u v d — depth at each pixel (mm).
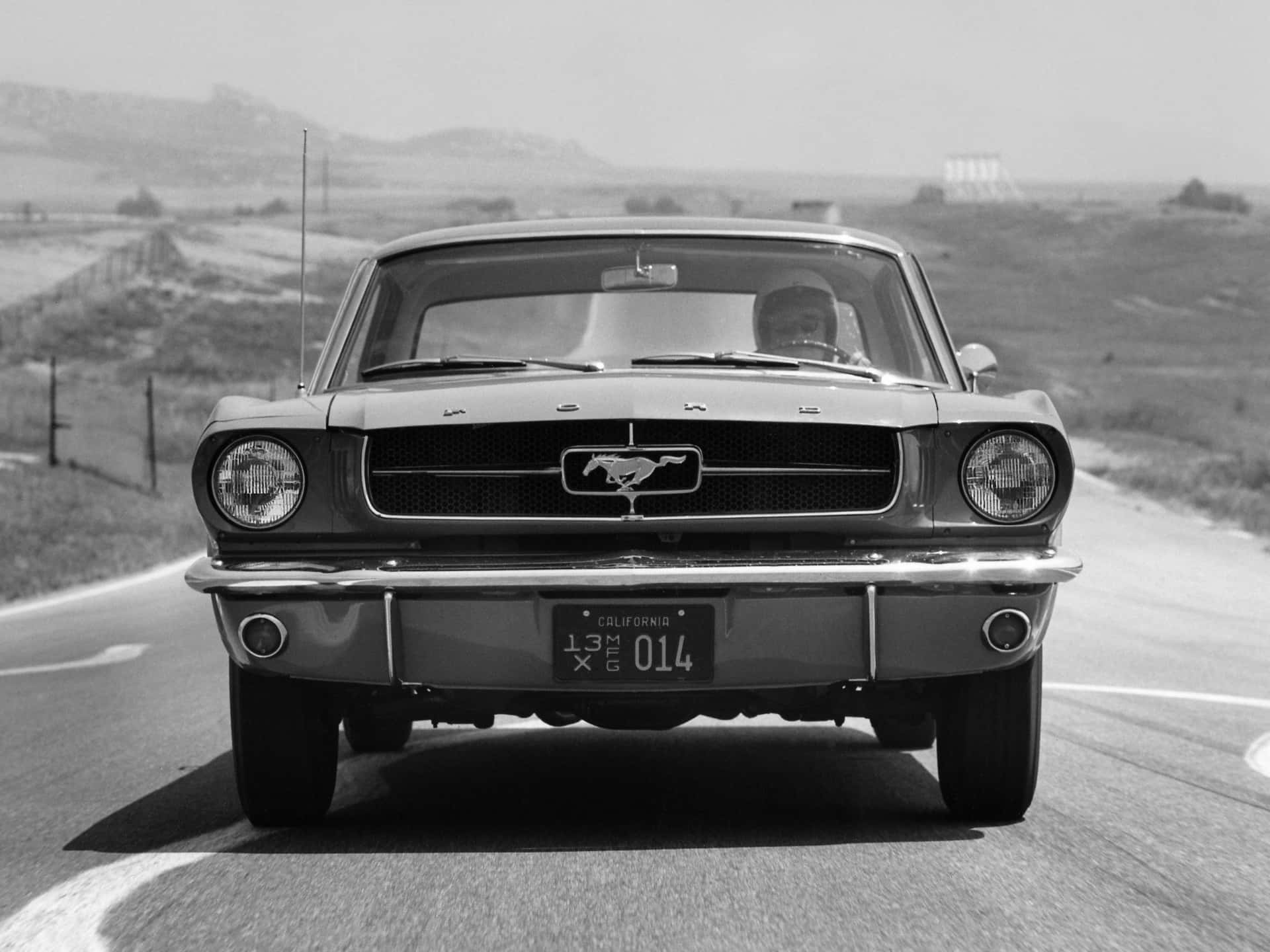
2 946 4645
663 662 5758
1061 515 6016
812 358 7148
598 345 7168
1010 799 6211
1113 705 9875
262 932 4719
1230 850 5777
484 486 5945
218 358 74562
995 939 4551
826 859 5590
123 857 5809
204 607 18438
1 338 77062
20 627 17781
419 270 7543
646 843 5891
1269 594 18766
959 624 5836
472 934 4660
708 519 5855
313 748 6137
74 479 38719
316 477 5992
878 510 5918
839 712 6414
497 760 8070
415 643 5844
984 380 7297
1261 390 92938
